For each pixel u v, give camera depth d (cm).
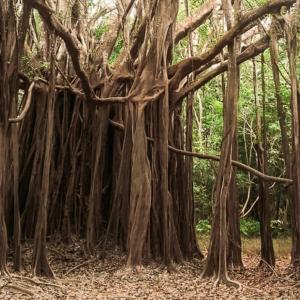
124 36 1269
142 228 1113
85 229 1309
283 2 1024
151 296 868
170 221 1159
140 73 1190
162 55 1160
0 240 941
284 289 941
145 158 1141
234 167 1200
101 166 1268
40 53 1297
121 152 1280
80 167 1320
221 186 1037
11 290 842
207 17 1332
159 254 1148
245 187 2141
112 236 1226
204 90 1959
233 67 1063
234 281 971
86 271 1098
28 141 1292
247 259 1467
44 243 1003
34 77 1240
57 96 1323
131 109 1183
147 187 1128
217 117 2056
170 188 1259
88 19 1455
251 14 1048
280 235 1991
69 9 1279
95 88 1310
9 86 986
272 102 1880
